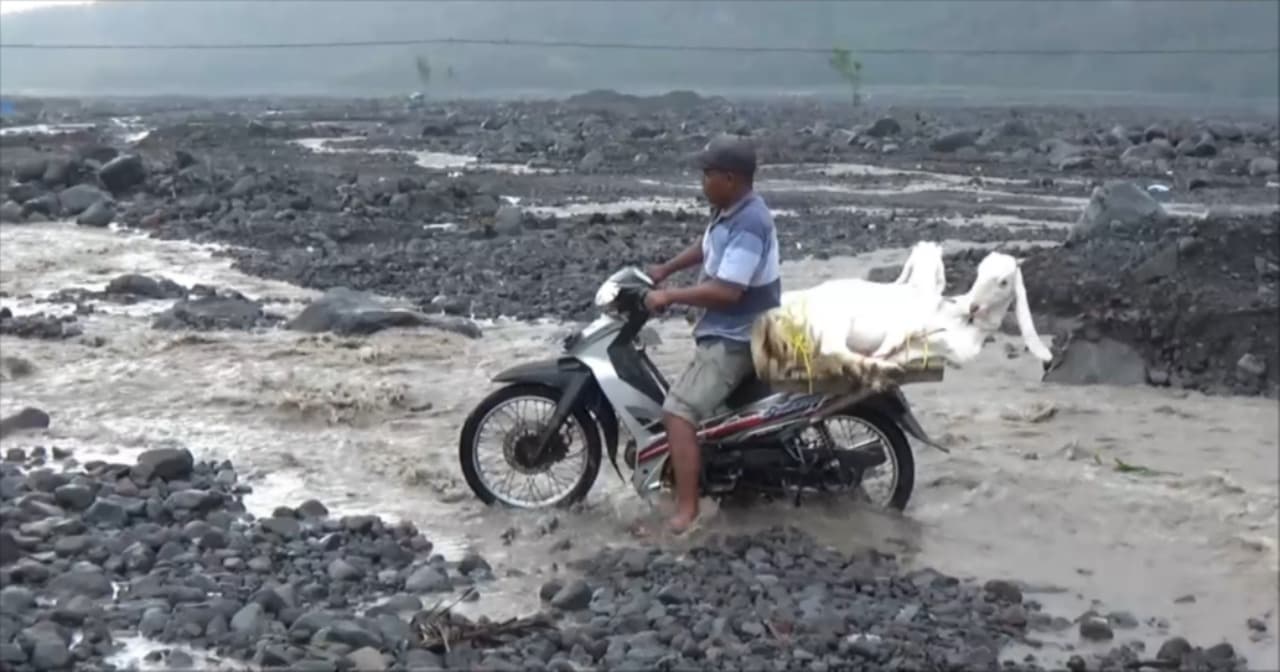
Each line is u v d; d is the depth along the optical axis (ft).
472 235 68.28
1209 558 27.37
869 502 28.50
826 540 27.04
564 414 27.73
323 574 24.16
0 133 130.82
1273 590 25.86
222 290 51.65
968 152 135.13
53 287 52.39
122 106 250.37
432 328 44.75
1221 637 24.03
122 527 25.98
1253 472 32.35
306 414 34.88
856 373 26.66
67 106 239.50
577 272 57.36
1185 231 46.57
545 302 50.62
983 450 33.58
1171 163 123.85
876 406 27.53
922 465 32.12
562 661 21.06
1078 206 90.17
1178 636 23.98
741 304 26.99
